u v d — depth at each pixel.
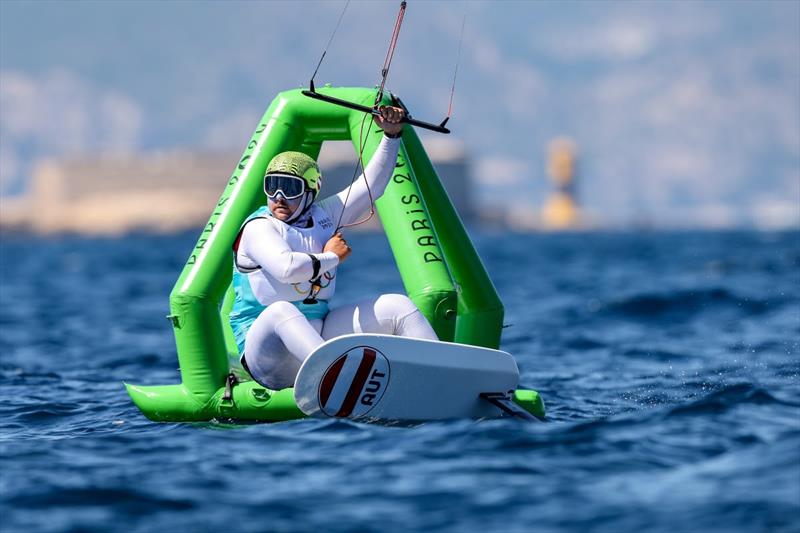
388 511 19.27
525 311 72.12
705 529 17.80
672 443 23.52
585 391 35.50
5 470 22.56
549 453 22.89
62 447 24.97
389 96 31.05
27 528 18.70
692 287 85.44
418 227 30.28
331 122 31.22
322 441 24.50
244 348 27.59
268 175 27.36
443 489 20.47
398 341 25.92
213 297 29.03
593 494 19.89
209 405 28.48
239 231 27.59
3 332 65.19
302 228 27.66
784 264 119.25
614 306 71.00
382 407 26.33
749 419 25.80
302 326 26.23
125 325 69.50
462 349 26.83
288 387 27.58
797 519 17.98
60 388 39.25
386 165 28.86
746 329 54.34
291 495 20.34
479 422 26.14
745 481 20.30
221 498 20.23
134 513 19.45
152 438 25.89
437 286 29.47
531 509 19.14
